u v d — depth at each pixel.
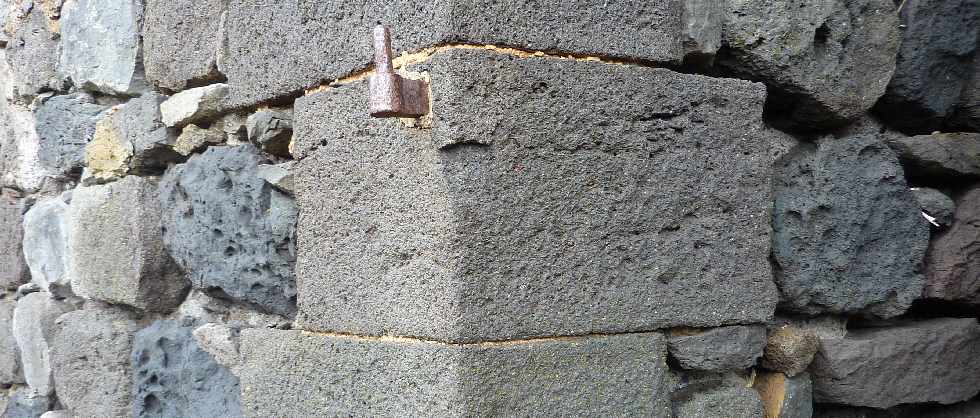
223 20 1.55
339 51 1.34
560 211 1.26
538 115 1.24
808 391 1.49
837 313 1.52
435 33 1.21
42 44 1.97
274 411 1.42
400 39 1.26
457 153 1.21
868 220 1.52
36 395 2.01
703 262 1.36
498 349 1.22
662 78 1.33
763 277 1.41
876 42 1.51
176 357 1.64
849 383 1.49
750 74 1.45
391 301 1.27
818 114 1.49
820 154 1.50
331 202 1.35
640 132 1.31
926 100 1.57
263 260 1.47
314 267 1.37
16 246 2.09
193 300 1.69
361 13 1.31
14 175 2.10
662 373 1.33
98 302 1.82
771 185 1.42
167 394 1.64
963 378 1.60
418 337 1.24
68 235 1.88
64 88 1.94
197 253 1.59
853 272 1.51
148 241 1.68
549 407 1.24
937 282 1.58
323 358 1.36
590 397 1.27
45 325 1.96
